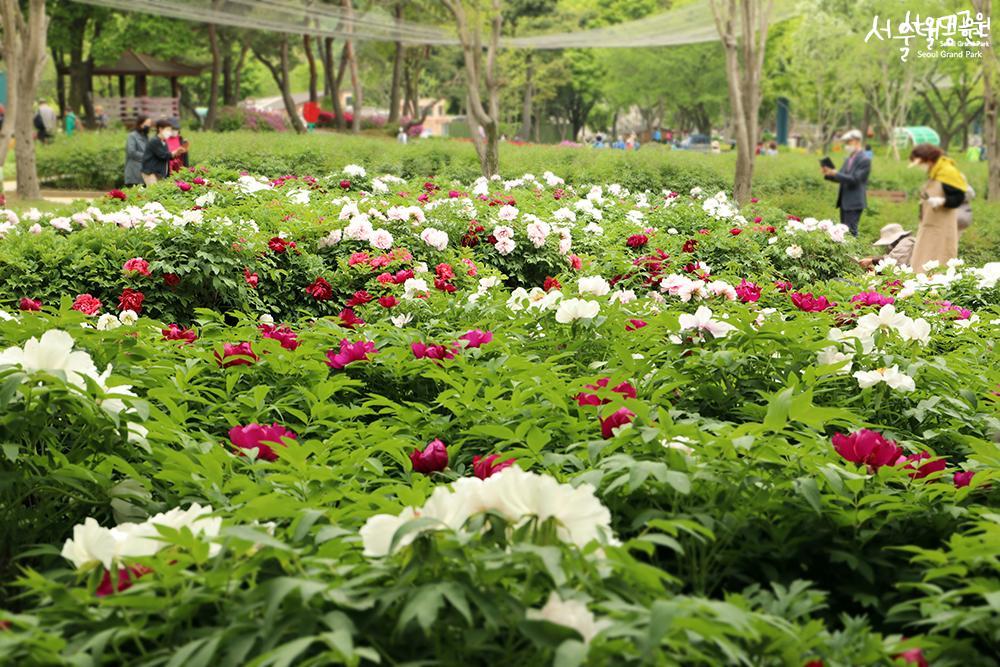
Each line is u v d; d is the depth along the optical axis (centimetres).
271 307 952
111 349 434
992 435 418
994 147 3112
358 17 3394
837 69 6059
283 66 5066
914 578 287
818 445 325
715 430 343
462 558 216
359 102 5169
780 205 2181
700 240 1243
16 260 925
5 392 298
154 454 338
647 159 2625
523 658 211
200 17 2891
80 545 238
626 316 559
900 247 1430
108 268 927
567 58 7444
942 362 479
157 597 223
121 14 4831
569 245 1114
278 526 293
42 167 2708
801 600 262
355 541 241
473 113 2442
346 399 474
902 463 320
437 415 432
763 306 738
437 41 3791
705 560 280
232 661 201
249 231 967
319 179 1702
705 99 7075
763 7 2486
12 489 320
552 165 2581
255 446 350
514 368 447
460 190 1558
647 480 299
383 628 215
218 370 469
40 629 210
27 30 2144
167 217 979
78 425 334
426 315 662
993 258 1861
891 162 3531
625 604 208
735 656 202
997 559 269
